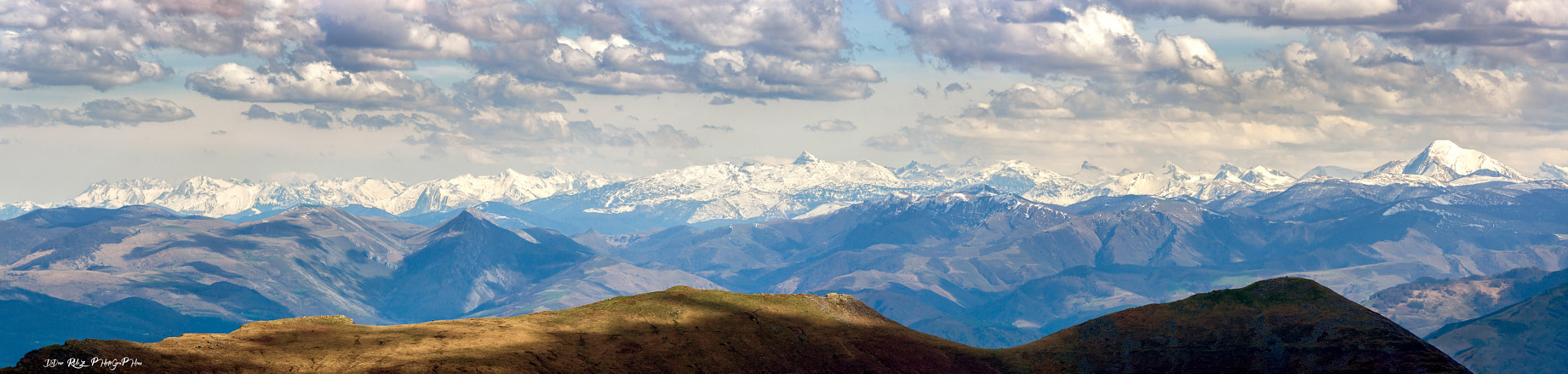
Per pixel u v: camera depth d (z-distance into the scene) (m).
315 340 185.12
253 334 182.50
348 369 171.75
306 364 172.12
